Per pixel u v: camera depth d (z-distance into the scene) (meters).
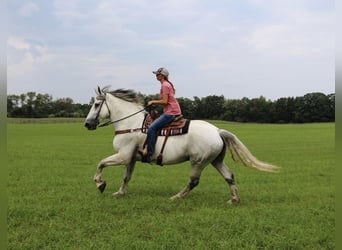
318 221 7.21
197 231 6.57
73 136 37.69
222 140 8.55
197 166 8.63
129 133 8.94
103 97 9.19
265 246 5.92
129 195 9.39
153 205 8.21
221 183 11.60
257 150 23.45
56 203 8.55
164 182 11.69
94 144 27.80
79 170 14.24
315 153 21.52
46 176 12.70
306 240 6.11
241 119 95.88
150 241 5.95
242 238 6.17
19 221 7.05
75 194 9.56
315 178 12.70
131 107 9.16
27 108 100.44
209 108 97.75
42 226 6.89
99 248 5.74
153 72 8.88
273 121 94.56
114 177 12.62
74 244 5.96
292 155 20.55
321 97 92.62
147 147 8.67
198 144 8.40
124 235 6.23
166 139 8.60
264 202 8.94
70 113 105.38
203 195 9.53
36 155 19.55
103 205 8.21
